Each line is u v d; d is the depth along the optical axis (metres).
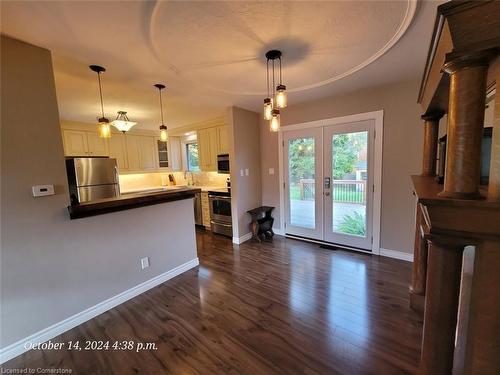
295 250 3.55
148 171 5.62
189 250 3.04
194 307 2.21
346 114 3.26
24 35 1.59
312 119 3.61
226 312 2.12
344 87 2.95
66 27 1.51
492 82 0.90
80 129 4.44
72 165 3.43
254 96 3.13
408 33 1.70
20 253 1.73
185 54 1.92
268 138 4.21
